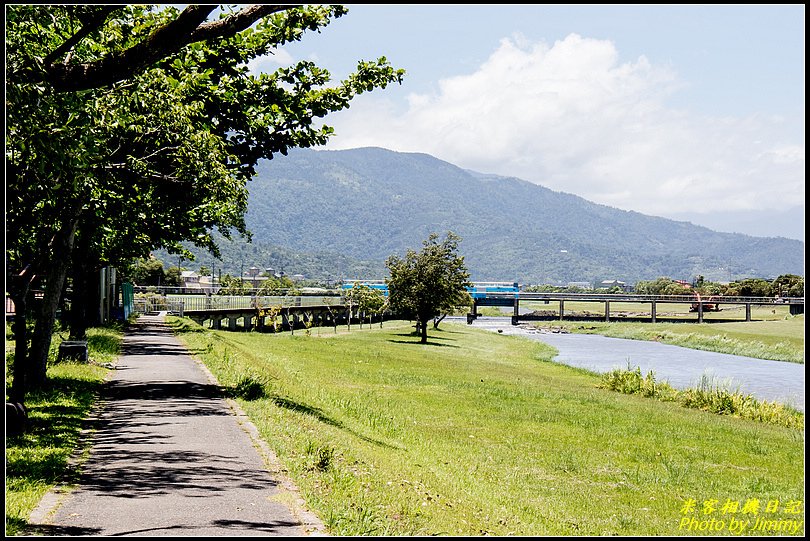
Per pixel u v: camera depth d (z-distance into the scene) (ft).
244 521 27.07
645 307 647.97
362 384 103.45
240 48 58.34
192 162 55.42
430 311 224.12
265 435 43.52
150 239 95.81
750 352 230.89
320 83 61.98
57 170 32.30
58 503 28.81
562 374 154.92
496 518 36.14
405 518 29.91
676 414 91.97
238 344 142.51
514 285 522.06
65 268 59.47
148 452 38.47
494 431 71.05
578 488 50.31
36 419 45.65
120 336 128.67
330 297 353.72
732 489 52.29
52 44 40.19
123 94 42.70
